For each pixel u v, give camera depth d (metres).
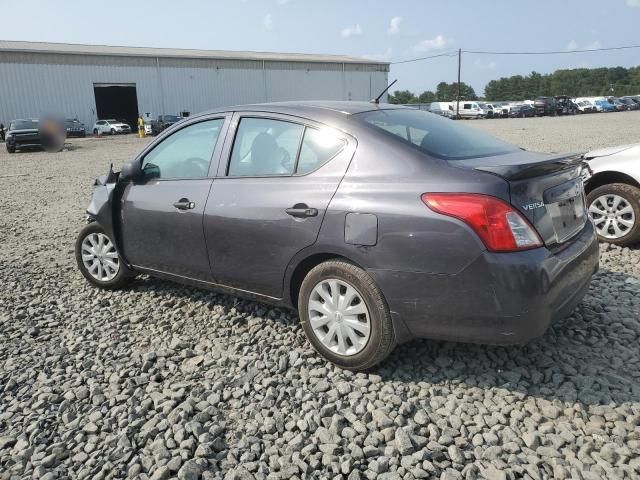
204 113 4.31
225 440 2.88
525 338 2.96
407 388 3.26
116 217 4.70
